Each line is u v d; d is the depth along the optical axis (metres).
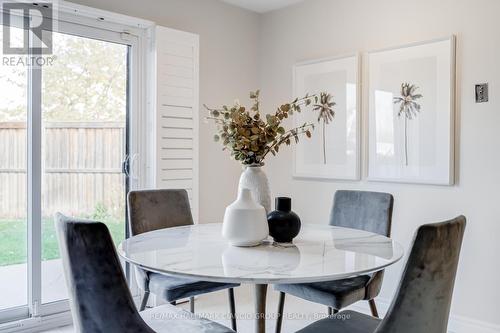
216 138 2.12
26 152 2.66
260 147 2.02
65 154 2.81
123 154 3.07
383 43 3.08
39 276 2.70
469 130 2.66
